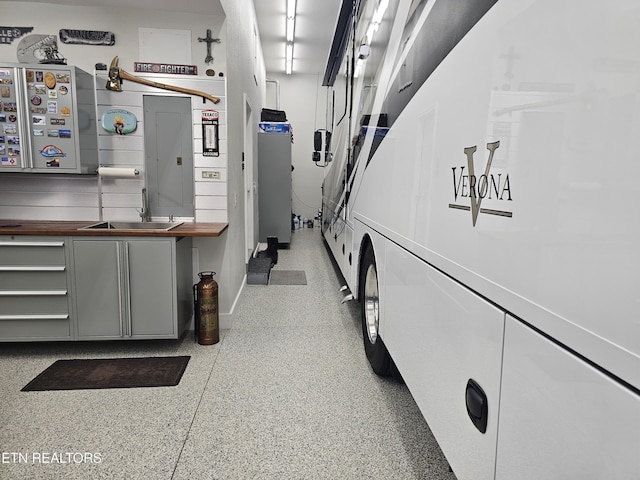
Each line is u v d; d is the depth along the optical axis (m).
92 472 1.64
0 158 2.74
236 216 3.69
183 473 1.64
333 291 4.38
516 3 0.90
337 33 4.35
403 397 2.25
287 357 2.73
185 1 2.83
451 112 1.25
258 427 1.96
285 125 6.70
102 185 3.13
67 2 2.92
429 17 1.50
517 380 0.86
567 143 0.71
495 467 0.96
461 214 1.16
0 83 2.68
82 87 2.84
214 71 3.09
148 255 2.66
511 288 0.89
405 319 1.72
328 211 5.63
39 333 2.66
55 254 2.60
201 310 2.88
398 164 1.87
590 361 0.66
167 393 2.25
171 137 3.12
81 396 2.21
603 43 0.63
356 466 1.70
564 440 0.71
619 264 0.59
